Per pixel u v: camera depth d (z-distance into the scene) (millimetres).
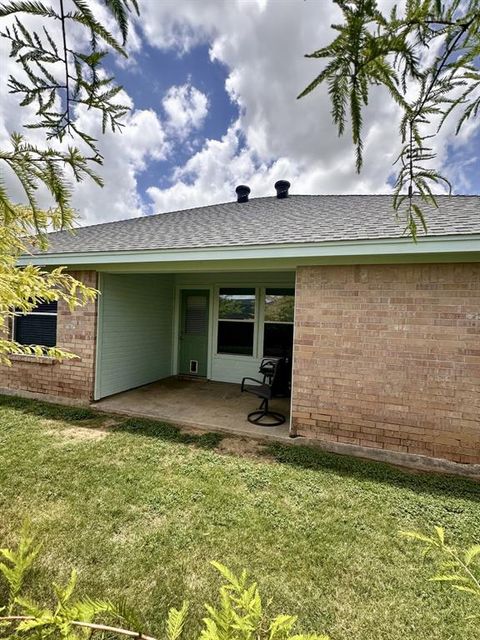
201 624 1739
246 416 5059
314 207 6836
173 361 8055
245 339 7457
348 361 3979
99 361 5562
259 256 4117
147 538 2322
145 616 1747
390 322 3789
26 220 1359
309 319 4164
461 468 3494
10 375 6086
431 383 3625
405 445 3727
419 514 2711
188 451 3822
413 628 1722
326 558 2193
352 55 750
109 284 5770
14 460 3451
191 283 7855
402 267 3730
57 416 4891
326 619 1763
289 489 3039
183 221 7566
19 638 677
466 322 3482
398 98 862
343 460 3701
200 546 2268
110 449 3791
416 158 938
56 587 685
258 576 2029
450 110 881
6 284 1372
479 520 2650
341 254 3705
